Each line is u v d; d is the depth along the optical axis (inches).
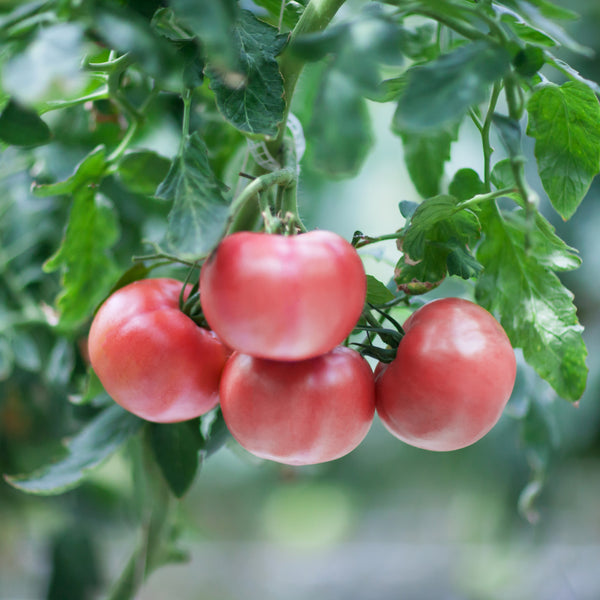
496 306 41.1
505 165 40.8
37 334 50.9
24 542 80.8
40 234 49.9
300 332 36.8
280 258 36.7
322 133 35.3
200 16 35.5
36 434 56.7
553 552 102.1
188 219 36.9
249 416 38.3
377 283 39.7
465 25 37.2
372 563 127.0
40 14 35.8
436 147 44.4
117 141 49.5
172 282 40.8
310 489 145.0
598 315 75.2
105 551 82.9
